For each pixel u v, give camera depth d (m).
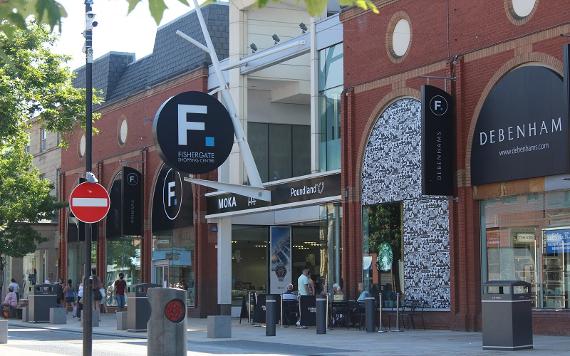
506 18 22.89
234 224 36.50
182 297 9.85
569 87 19.64
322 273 31.16
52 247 52.31
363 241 27.64
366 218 27.58
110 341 23.11
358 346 19.86
